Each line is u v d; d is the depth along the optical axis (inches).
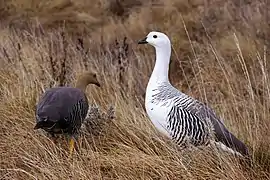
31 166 395.5
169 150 402.0
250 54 602.9
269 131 404.5
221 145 384.8
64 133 414.0
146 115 465.7
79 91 413.1
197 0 828.6
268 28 691.4
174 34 725.3
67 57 569.6
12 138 422.9
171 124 392.2
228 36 687.7
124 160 398.6
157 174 386.9
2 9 868.0
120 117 458.6
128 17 844.0
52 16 839.7
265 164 388.2
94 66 589.0
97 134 439.5
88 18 829.8
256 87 489.1
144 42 416.5
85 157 402.9
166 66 409.1
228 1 807.7
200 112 389.4
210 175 373.7
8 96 483.5
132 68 590.2
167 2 844.0
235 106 465.1
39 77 509.7
